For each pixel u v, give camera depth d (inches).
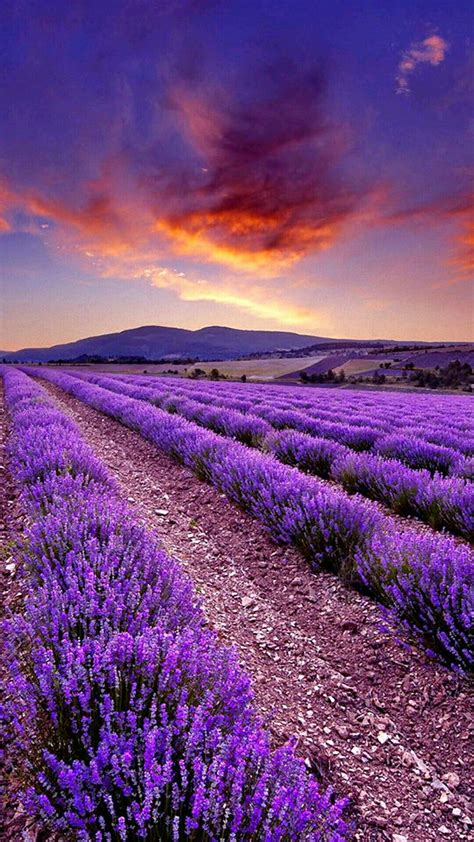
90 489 210.1
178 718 68.4
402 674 127.3
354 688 121.8
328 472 348.2
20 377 1294.3
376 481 291.7
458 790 91.6
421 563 144.2
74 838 61.9
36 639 90.6
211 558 204.5
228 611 157.2
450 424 596.4
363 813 83.4
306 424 484.4
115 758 60.2
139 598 113.1
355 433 428.5
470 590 126.2
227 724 76.6
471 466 296.0
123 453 418.3
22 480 239.3
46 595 100.7
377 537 174.1
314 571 187.5
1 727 75.5
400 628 145.8
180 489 311.3
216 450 322.7
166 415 496.7
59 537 137.3
